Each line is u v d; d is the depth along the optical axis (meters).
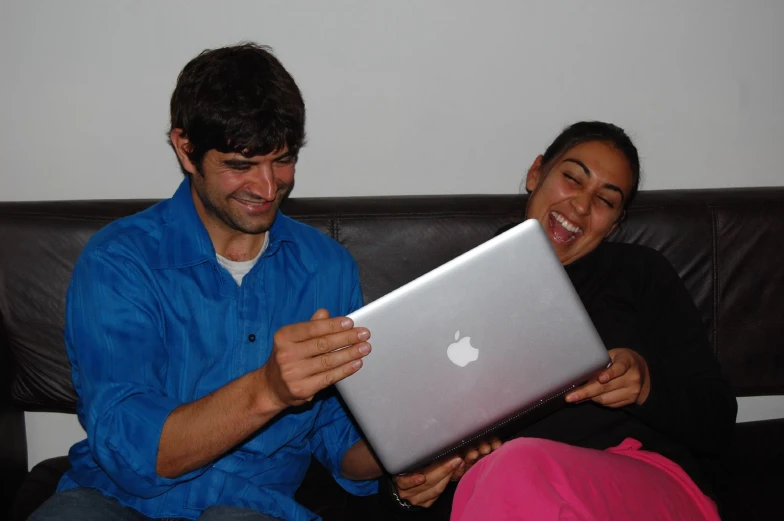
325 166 1.72
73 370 1.22
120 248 1.16
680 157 1.79
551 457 0.99
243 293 1.21
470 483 1.02
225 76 1.06
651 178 1.79
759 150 1.79
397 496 1.25
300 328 0.98
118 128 1.67
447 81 1.70
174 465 1.06
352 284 1.34
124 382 1.10
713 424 1.29
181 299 1.18
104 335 1.12
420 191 1.75
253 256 1.25
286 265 1.28
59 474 1.41
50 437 1.79
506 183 1.76
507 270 1.02
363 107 1.70
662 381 1.28
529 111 1.73
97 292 1.13
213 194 1.12
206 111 1.05
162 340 1.18
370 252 1.51
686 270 1.55
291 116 1.08
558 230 1.41
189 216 1.21
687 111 1.76
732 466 1.46
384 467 1.07
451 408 1.04
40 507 1.15
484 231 1.53
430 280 1.01
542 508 0.90
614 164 1.37
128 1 1.61
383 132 1.71
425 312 1.01
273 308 1.25
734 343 1.56
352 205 1.54
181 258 1.18
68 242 1.45
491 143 1.74
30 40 1.62
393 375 1.02
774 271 1.55
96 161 1.68
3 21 1.61
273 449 1.24
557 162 1.42
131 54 1.63
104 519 1.12
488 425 1.06
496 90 1.71
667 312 1.41
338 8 1.64
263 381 1.02
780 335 1.56
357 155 1.72
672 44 1.72
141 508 1.16
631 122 1.76
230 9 1.63
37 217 1.46
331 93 1.68
